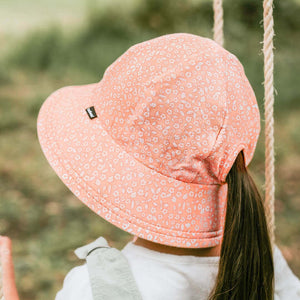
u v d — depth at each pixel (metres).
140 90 1.01
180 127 0.99
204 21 9.60
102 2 10.84
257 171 5.05
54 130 1.17
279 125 6.46
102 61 9.12
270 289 1.03
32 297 3.18
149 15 10.16
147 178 1.02
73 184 1.06
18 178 4.88
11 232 3.93
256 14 9.09
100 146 1.07
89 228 4.00
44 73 8.95
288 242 3.88
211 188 1.04
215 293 1.00
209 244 1.04
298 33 8.90
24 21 12.26
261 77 7.66
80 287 1.03
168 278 1.04
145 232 1.01
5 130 6.08
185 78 0.99
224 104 0.99
